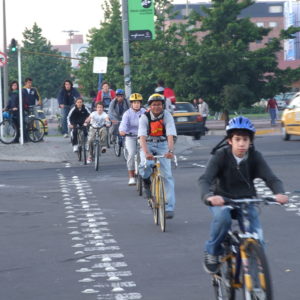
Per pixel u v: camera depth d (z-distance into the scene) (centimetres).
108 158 3597
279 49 7225
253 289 878
